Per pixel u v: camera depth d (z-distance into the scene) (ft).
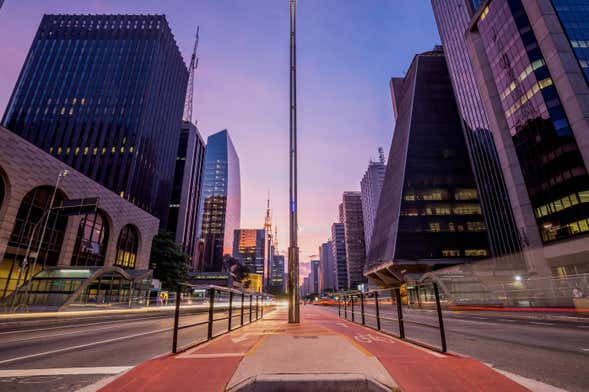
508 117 171.73
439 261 242.78
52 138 252.83
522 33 158.20
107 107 263.90
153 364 17.37
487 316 70.44
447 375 15.10
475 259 241.96
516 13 162.30
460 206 264.31
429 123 298.15
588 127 127.54
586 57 138.72
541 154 149.07
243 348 22.70
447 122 298.15
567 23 145.48
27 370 19.31
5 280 102.06
